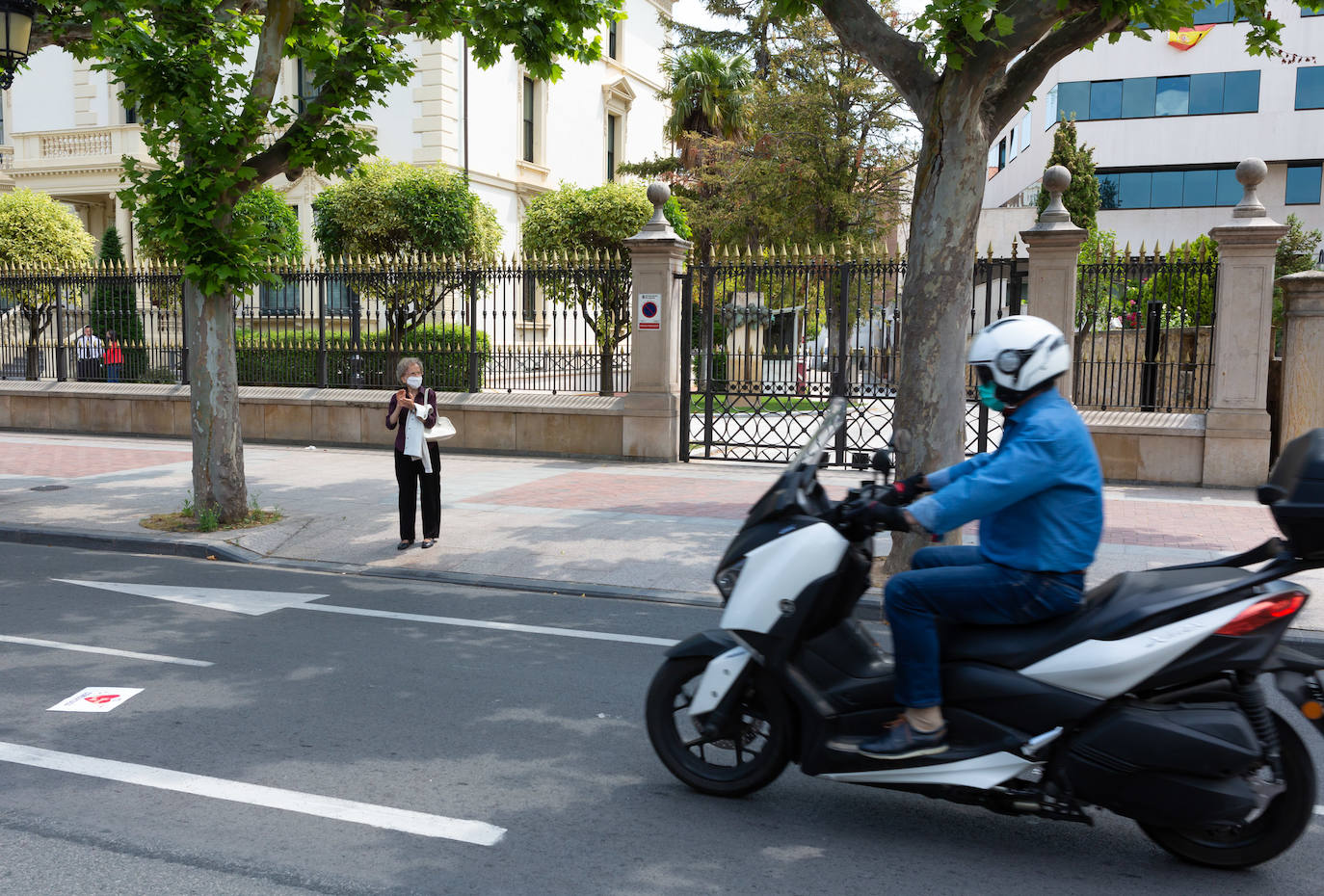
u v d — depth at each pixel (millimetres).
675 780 4133
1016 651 3377
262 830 3627
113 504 10703
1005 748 3369
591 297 14594
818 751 3664
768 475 12672
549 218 20438
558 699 5105
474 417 14688
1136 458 11562
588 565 8125
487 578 7844
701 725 3895
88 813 3746
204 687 5234
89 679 5340
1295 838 3289
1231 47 37188
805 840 3611
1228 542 8477
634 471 12992
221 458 9531
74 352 17562
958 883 3303
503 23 9938
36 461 13969
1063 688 3303
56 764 4207
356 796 3926
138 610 6867
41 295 17750
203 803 3850
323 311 15906
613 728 4711
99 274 17344
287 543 9055
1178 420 11469
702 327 13664
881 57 7082
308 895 3166
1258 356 11031
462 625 6547
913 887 3273
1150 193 39000
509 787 4035
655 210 13602
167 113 8766
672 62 33875
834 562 3629
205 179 8969
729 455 14398
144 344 17188
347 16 9570
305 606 7035
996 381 3396
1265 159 37281
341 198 20125
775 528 3746
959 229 6977
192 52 8758
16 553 8914
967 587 3385
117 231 27156
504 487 11727
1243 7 7801
